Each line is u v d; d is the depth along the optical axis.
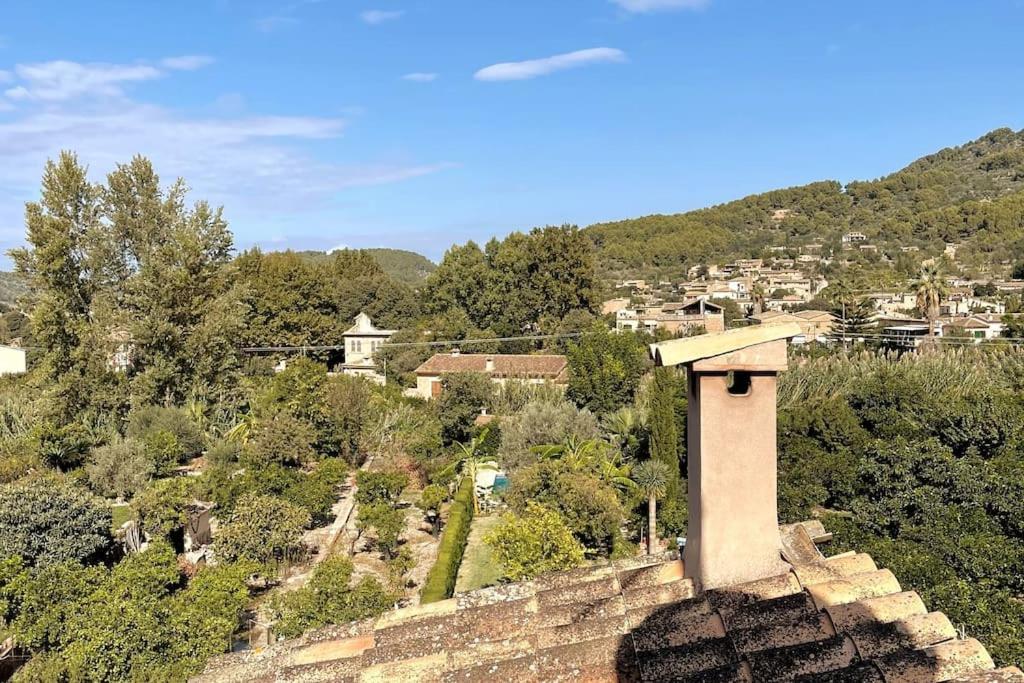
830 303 79.69
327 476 28.70
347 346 68.56
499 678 3.99
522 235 70.56
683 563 4.74
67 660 12.62
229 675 4.90
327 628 5.42
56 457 28.50
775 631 3.99
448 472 31.50
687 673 3.80
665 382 27.06
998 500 21.67
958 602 15.27
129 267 39.47
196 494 25.55
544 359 49.47
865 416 31.17
